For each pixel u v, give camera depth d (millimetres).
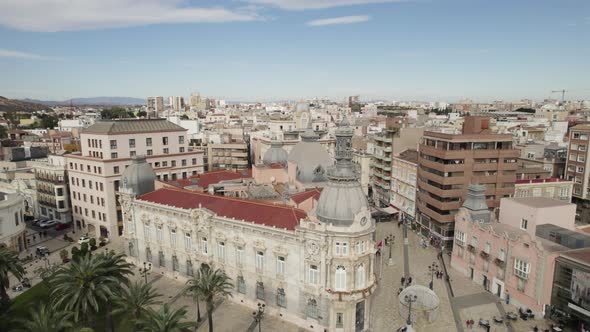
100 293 56969
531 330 67562
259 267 71625
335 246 63125
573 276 65875
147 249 90312
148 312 54781
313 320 66188
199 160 132125
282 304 70250
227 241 74812
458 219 92625
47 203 127625
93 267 58969
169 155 123438
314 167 95750
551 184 112562
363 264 64500
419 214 119000
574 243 73062
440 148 106625
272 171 99562
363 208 63406
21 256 99438
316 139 100188
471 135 102812
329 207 63812
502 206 90875
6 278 70562
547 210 81875
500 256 79562
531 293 72250
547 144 155625
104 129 112312
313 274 65375
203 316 71062
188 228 80125
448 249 105000
